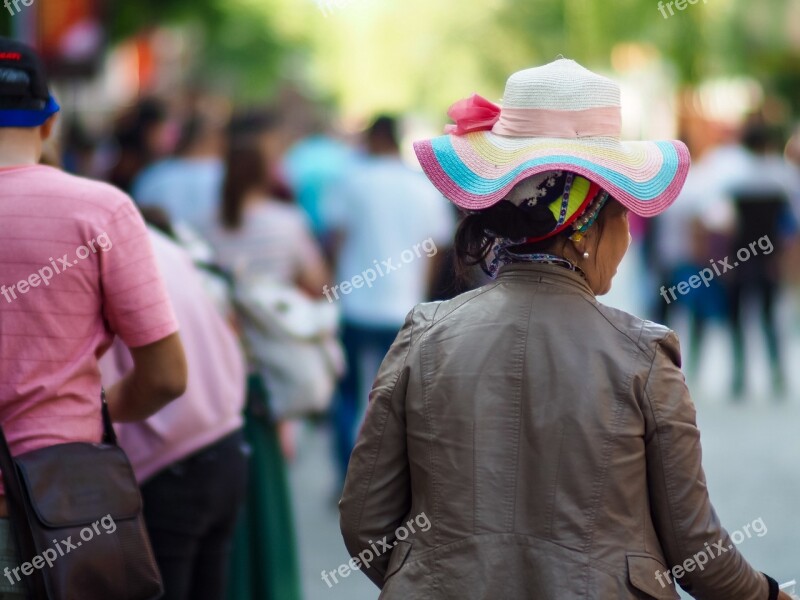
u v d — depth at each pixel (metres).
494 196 8.32
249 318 16.73
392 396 8.59
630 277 39.31
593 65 54.28
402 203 25.19
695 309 37.72
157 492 13.27
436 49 89.38
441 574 8.10
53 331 9.95
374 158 25.61
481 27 87.94
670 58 52.38
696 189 36.62
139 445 13.23
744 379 35.78
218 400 13.53
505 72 87.62
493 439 8.18
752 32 65.19
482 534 8.05
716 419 32.53
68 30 27.19
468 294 8.72
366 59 91.44
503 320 8.41
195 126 24.56
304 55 92.00
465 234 8.80
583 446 8.02
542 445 8.08
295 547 15.82
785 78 72.56
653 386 8.12
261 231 22.61
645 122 52.72
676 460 8.09
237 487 13.73
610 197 8.61
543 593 7.86
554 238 8.59
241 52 79.25
